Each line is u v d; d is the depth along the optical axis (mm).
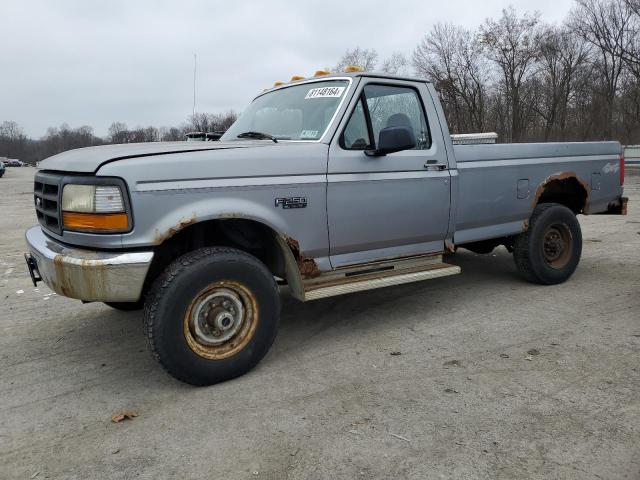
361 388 3436
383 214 4273
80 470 2637
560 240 5828
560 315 4789
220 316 3422
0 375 3773
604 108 43969
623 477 2482
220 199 3443
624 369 3623
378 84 4410
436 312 4969
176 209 3281
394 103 4516
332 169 3971
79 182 3195
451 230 4812
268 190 3641
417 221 4516
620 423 2938
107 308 5277
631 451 2678
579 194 6043
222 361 3473
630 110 42531
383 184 4242
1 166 39344
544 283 5746
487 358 3873
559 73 46125
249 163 3572
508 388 3385
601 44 43750
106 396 3422
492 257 7379
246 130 4738
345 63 42188
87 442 2889
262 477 2545
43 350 4227
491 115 47375
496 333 4383
